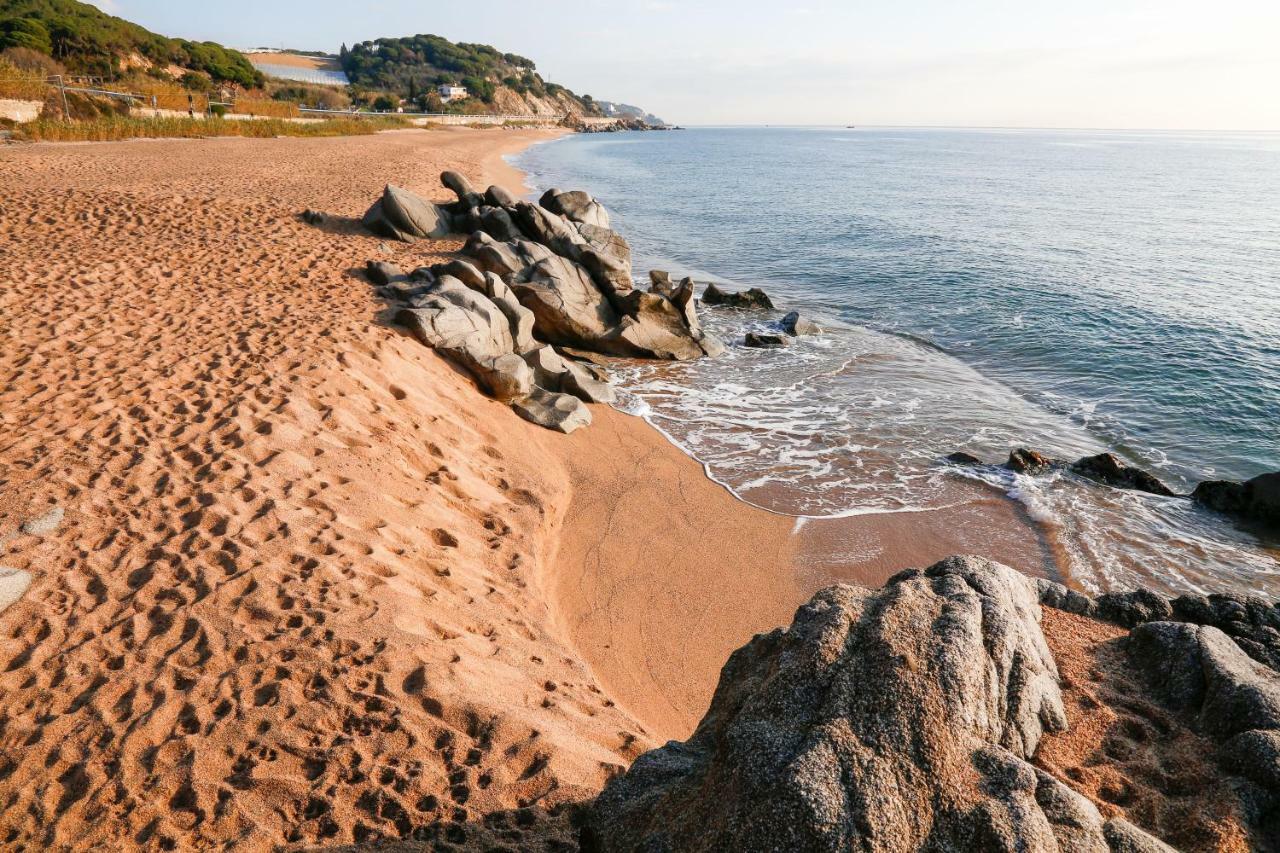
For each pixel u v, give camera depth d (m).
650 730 6.28
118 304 11.77
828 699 3.30
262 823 4.56
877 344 18.20
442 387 11.16
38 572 6.12
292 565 6.70
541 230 18.92
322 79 151.38
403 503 8.20
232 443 8.23
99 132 33.56
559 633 7.31
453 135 79.56
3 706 5.04
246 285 13.48
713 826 3.07
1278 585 9.05
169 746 4.92
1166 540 9.95
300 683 5.53
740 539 9.73
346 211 21.64
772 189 52.81
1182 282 23.70
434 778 4.98
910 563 9.34
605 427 12.50
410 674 5.78
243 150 34.34
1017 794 2.96
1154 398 14.79
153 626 5.81
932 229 34.62
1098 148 148.38
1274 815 3.09
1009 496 10.98
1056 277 24.41
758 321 19.94
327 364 10.34
